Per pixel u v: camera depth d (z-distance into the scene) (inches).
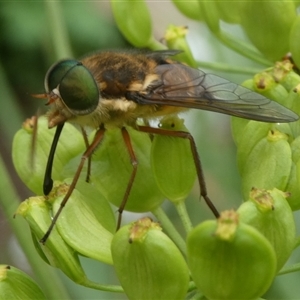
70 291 7.0
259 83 6.0
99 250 5.7
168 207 7.4
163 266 5.5
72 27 9.0
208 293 5.5
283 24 6.4
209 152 7.4
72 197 5.8
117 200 6.0
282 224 5.6
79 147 6.1
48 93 5.9
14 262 7.7
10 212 6.3
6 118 6.9
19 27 8.9
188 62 6.6
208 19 6.5
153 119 6.1
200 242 5.4
